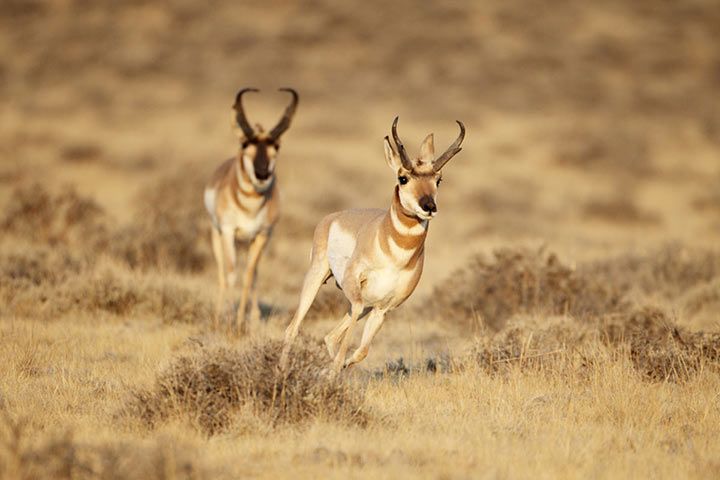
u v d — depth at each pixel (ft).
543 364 82.94
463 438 61.41
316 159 331.16
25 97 456.86
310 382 66.39
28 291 109.09
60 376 76.89
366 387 75.66
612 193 294.25
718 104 515.91
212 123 418.72
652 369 82.43
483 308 114.83
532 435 63.05
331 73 562.66
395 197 73.77
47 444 51.29
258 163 113.60
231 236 117.39
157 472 49.01
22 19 627.87
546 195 305.53
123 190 260.21
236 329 103.09
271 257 164.04
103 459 50.98
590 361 82.33
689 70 599.98
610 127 439.22
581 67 590.96
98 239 149.79
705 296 123.54
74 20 634.84
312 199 250.78
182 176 205.98
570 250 170.30
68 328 98.43
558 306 111.65
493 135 421.18
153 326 105.60
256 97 497.87
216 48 599.16
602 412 69.77
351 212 83.20
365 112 465.88
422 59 596.70
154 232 149.89
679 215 281.54
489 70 574.15
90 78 515.91
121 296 111.24
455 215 261.24
